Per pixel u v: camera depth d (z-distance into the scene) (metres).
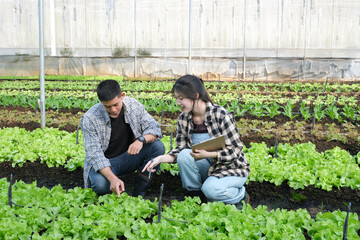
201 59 18.97
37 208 3.50
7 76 19.81
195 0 19.56
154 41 20.16
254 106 9.54
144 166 4.43
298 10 18.77
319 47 18.83
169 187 4.92
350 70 17.78
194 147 3.75
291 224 3.43
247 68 18.69
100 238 3.24
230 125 3.95
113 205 3.69
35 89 14.32
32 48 21.20
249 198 4.43
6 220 3.26
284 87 14.19
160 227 3.26
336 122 8.18
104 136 4.13
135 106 4.30
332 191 4.62
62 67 19.92
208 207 3.64
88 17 20.47
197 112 3.98
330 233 3.23
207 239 3.22
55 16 20.64
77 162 5.19
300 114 8.88
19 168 5.37
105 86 3.71
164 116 9.07
